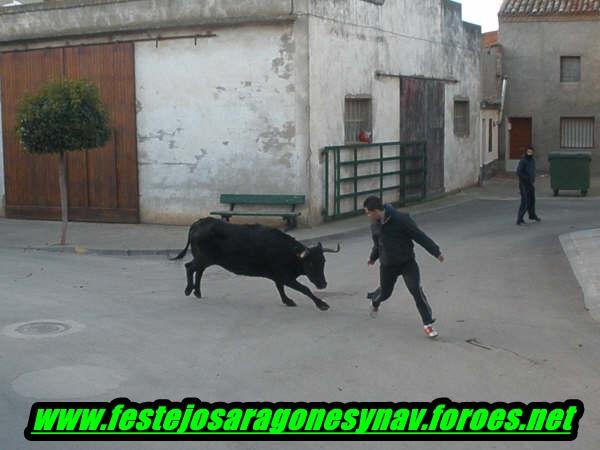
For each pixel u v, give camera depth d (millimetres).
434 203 24281
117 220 20188
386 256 9484
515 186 29281
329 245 16391
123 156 19969
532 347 9078
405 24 22766
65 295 11734
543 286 12266
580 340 9367
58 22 20391
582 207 23172
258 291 12125
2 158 21688
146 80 19531
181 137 19281
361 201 20641
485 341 9297
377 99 21281
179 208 19500
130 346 9055
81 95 15828
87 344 9109
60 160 16484
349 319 10320
